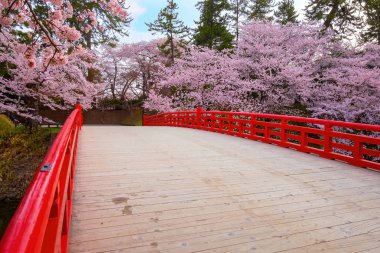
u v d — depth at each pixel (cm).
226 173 548
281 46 1805
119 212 357
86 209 363
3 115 1572
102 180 485
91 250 270
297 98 1725
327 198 428
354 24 2141
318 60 1803
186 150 773
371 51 1789
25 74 1115
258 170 577
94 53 1700
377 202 416
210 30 2683
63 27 677
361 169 600
